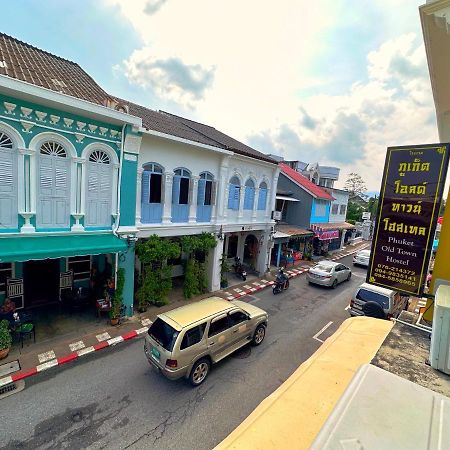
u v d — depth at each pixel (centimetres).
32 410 557
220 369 730
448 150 380
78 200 829
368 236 3884
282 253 2056
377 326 402
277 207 2270
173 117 1623
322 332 984
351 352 324
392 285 436
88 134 815
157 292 1104
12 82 632
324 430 142
